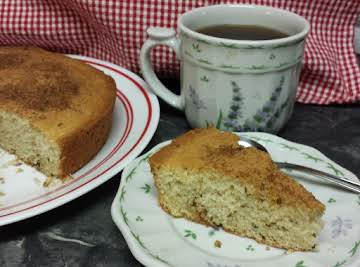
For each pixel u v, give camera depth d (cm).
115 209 22
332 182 24
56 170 27
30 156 28
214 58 26
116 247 22
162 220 23
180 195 23
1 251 22
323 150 29
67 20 36
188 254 21
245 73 26
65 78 32
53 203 23
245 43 25
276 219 21
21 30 36
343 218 22
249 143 26
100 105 29
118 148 27
